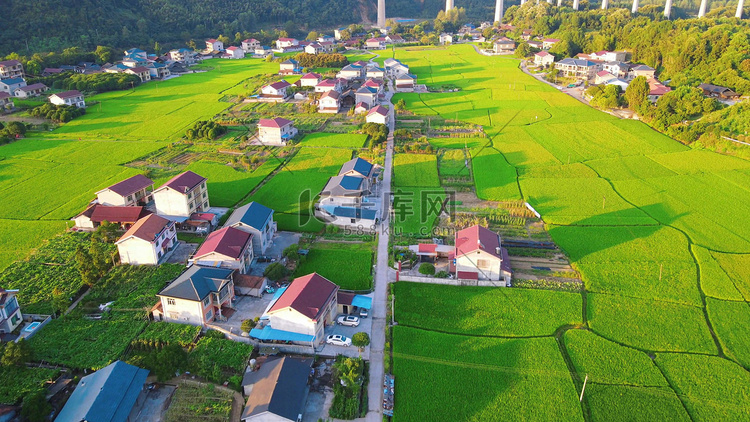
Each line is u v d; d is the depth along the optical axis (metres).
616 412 45.00
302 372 47.25
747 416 44.41
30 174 99.56
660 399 46.34
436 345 53.34
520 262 69.56
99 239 73.56
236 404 45.91
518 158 109.94
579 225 79.56
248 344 52.56
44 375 48.19
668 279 64.94
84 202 86.88
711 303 60.12
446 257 70.12
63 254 70.00
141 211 78.31
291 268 67.50
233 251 63.41
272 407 42.22
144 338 52.97
